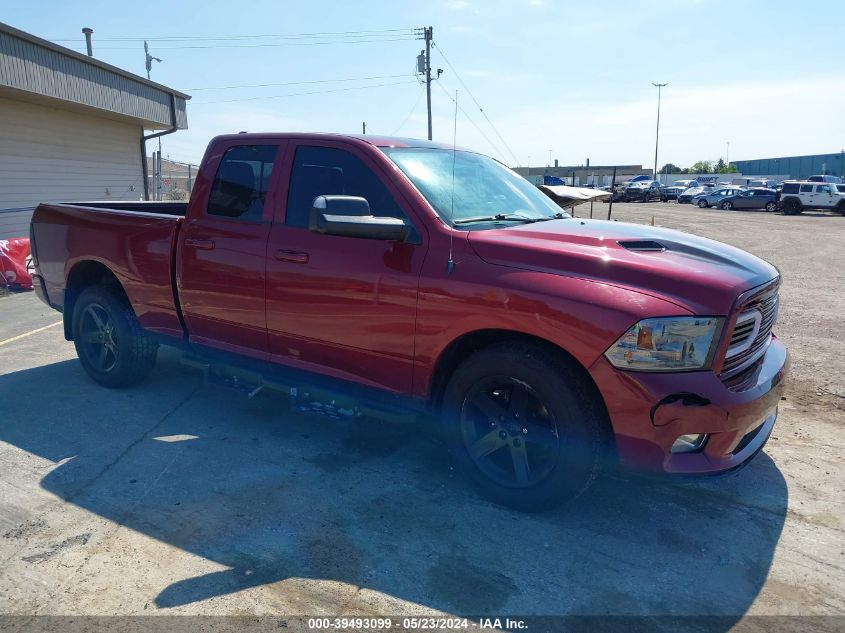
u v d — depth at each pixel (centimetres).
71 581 288
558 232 362
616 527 338
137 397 517
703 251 348
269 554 309
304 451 422
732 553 316
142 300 486
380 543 320
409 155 400
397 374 368
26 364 607
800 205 3731
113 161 1834
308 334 395
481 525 336
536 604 277
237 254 419
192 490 370
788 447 437
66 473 388
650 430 299
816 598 283
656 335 294
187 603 274
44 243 554
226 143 442
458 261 339
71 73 1434
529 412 334
